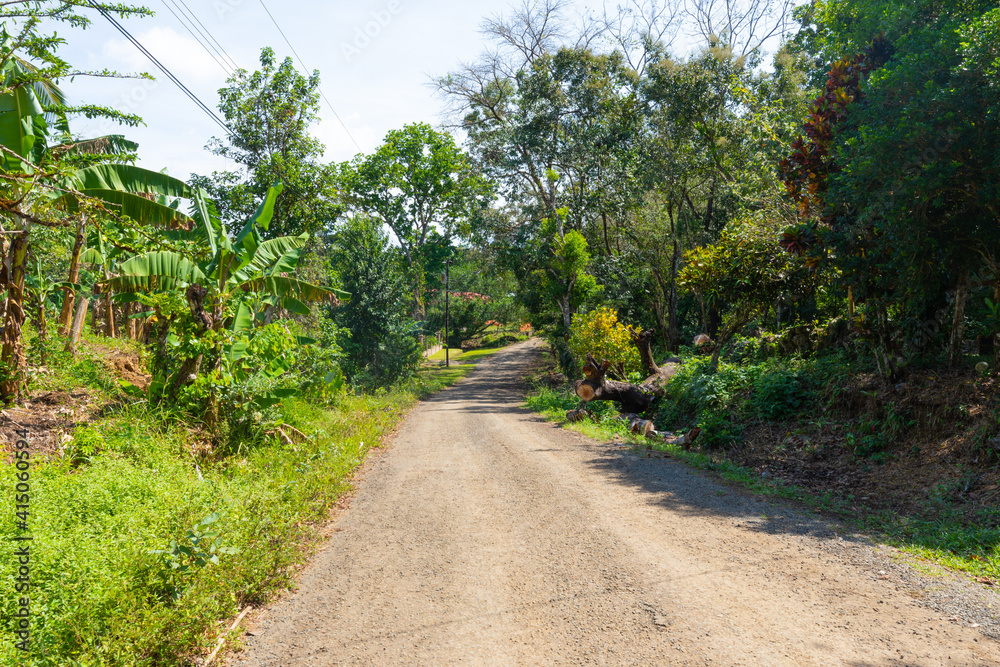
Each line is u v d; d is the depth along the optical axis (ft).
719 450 36.96
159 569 14.94
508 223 112.16
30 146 29.17
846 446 31.09
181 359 32.37
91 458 23.30
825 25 46.32
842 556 17.72
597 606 14.66
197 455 27.91
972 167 25.03
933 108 24.52
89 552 14.99
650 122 101.50
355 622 14.53
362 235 87.15
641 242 109.29
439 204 154.51
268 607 15.70
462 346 229.25
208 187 79.71
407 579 17.11
